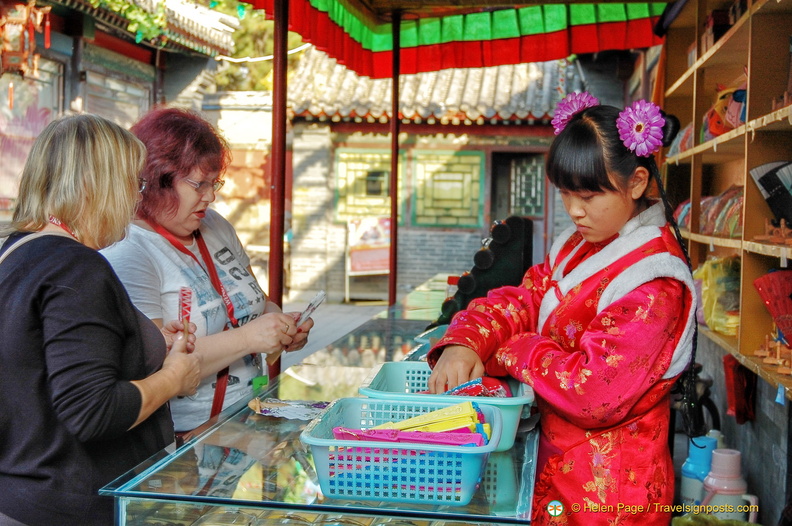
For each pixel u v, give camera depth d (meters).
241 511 1.33
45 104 8.04
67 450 1.50
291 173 11.80
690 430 1.63
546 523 1.59
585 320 1.62
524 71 11.93
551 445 1.63
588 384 1.47
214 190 2.14
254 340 2.08
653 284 1.52
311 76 11.98
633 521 1.56
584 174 1.53
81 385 1.42
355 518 1.28
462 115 10.95
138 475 1.39
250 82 19.00
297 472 1.41
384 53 5.05
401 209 11.75
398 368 1.95
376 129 11.58
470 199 11.63
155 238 2.08
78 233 1.57
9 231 1.58
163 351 1.72
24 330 1.45
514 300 1.84
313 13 3.85
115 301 1.53
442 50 4.98
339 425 1.48
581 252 1.73
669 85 4.75
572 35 4.72
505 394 1.60
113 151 1.57
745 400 3.49
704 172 4.77
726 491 3.01
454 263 11.70
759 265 3.00
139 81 9.80
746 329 3.02
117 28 8.52
